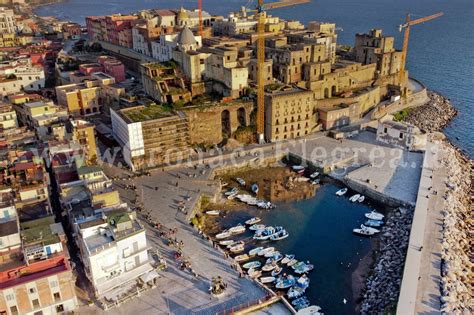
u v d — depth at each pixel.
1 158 114.88
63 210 105.31
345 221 125.50
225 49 188.75
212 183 140.38
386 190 134.12
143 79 192.38
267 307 89.75
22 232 86.88
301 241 116.69
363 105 193.75
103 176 107.12
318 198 137.62
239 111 169.38
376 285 98.31
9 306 78.94
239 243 114.25
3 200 96.38
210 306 88.44
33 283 79.75
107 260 88.00
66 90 186.75
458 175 143.38
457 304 86.38
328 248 113.88
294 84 183.88
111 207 98.19
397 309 84.44
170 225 116.50
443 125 198.00
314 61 194.38
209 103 167.75
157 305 88.69
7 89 198.38
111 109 164.38
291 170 155.75
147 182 140.62
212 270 99.75
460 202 127.75
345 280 102.44
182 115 153.25
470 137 186.62
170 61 196.75
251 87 176.88
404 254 103.75
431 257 99.88
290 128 171.62
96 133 170.88
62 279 82.31
